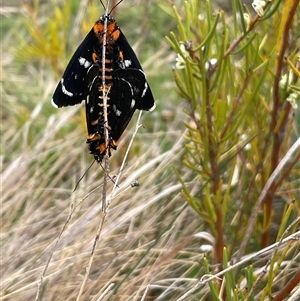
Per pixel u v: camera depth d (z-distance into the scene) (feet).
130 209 1.82
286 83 1.52
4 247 1.86
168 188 1.77
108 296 1.64
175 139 2.17
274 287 1.64
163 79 2.60
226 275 1.39
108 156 1.36
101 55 1.35
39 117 2.46
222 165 1.56
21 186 2.09
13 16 3.17
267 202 1.64
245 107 1.54
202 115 1.54
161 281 1.66
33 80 2.74
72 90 1.35
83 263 1.74
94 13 2.05
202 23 1.62
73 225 1.78
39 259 1.78
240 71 1.62
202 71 1.51
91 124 1.36
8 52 2.89
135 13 2.95
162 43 2.73
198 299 1.64
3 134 2.49
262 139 1.63
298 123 1.79
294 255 1.61
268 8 1.48
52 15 2.96
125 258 1.76
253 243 1.72
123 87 1.36
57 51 2.07
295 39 1.60
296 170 1.70
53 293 1.69
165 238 1.78
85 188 1.94
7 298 1.70
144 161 2.04
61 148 2.18
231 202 1.69
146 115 2.32
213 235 1.61
